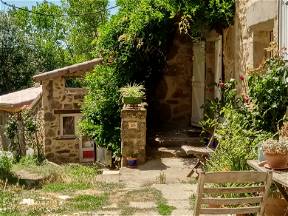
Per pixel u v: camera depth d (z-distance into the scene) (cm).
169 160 1005
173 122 1276
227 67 1035
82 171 1098
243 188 387
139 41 1120
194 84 1222
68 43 3641
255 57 848
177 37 1262
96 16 3098
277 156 458
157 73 1255
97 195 753
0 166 1087
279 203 499
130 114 979
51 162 1494
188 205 666
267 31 849
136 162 972
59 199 740
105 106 1202
